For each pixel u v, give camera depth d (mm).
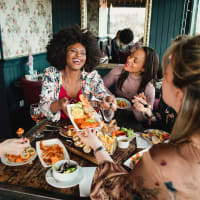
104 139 1255
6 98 3389
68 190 950
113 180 726
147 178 588
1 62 3156
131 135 1405
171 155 564
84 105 1330
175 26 3551
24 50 3678
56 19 4113
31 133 1464
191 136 533
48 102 1712
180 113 523
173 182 561
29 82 3129
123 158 1219
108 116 1693
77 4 3816
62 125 1600
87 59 1912
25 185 974
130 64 2066
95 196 766
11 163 1122
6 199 1025
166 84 579
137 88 2230
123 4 3180
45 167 1112
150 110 1716
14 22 3340
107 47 3320
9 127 3531
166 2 3461
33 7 3756
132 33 3189
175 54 533
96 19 3348
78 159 1197
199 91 482
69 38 1725
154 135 1447
